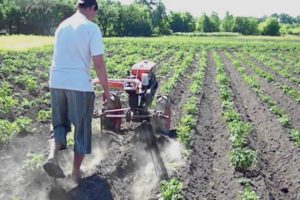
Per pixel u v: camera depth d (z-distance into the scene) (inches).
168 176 358.9
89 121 291.7
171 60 1370.6
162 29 5251.0
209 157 434.9
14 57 1088.2
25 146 394.9
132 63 1151.0
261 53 1979.6
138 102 406.3
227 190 357.1
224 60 1552.7
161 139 441.7
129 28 4370.1
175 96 713.6
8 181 309.3
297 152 445.1
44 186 302.7
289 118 632.4
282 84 939.3
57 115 291.0
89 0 284.8
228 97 717.9
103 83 284.4
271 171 410.3
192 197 330.6
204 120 573.3
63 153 364.2
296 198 353.7
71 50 280.8
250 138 485.4
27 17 3336.6
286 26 6363.2
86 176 324.5
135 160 388.2
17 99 603.8
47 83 751.1
